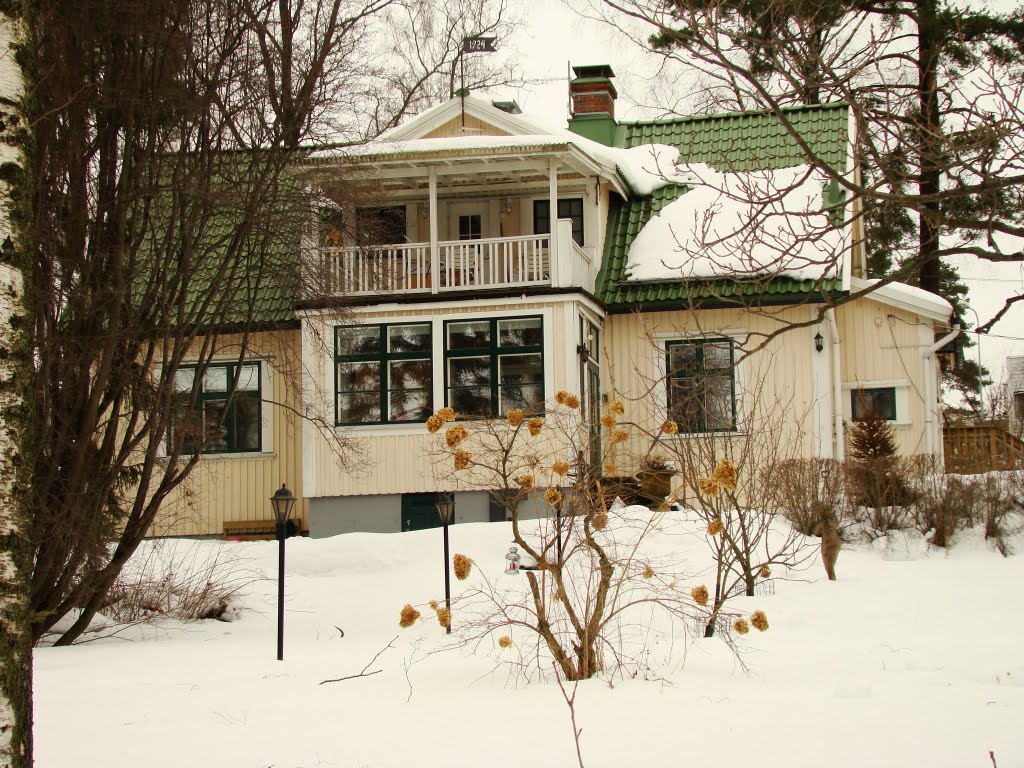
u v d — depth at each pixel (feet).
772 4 24.61
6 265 14.84
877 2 41.39
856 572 48.47
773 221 68.44
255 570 52.13
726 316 70.85
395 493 69.10
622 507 55.88
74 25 35.83
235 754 20.01
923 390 69.82
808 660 27.76
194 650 34.63
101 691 26.23
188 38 39.75
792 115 78.84
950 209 25.21
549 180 68.64
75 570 38.63
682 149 80.59
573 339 67.46
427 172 71.05
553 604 32.91
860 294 22.00
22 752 14.43
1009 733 19.40
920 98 25.72
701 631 33.68
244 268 49.52
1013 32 44.19
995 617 35.35
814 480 58.08
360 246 51.49
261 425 74.43
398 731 21.21
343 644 35.83
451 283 69.62
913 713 21.11
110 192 39.45
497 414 67.51
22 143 15.17
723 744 19.16
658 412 65.10
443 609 26.12
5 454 14.60
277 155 44.52
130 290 40.52
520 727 21.03
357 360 70.08
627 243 75.97
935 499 56.70
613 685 24.52
